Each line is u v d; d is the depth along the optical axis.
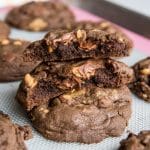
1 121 0.32
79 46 0.35
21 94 0.36
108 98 0.35
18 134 0.32
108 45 0.35
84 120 0.33
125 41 0.35
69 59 0.35
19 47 0.43
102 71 0.35
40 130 0.34
